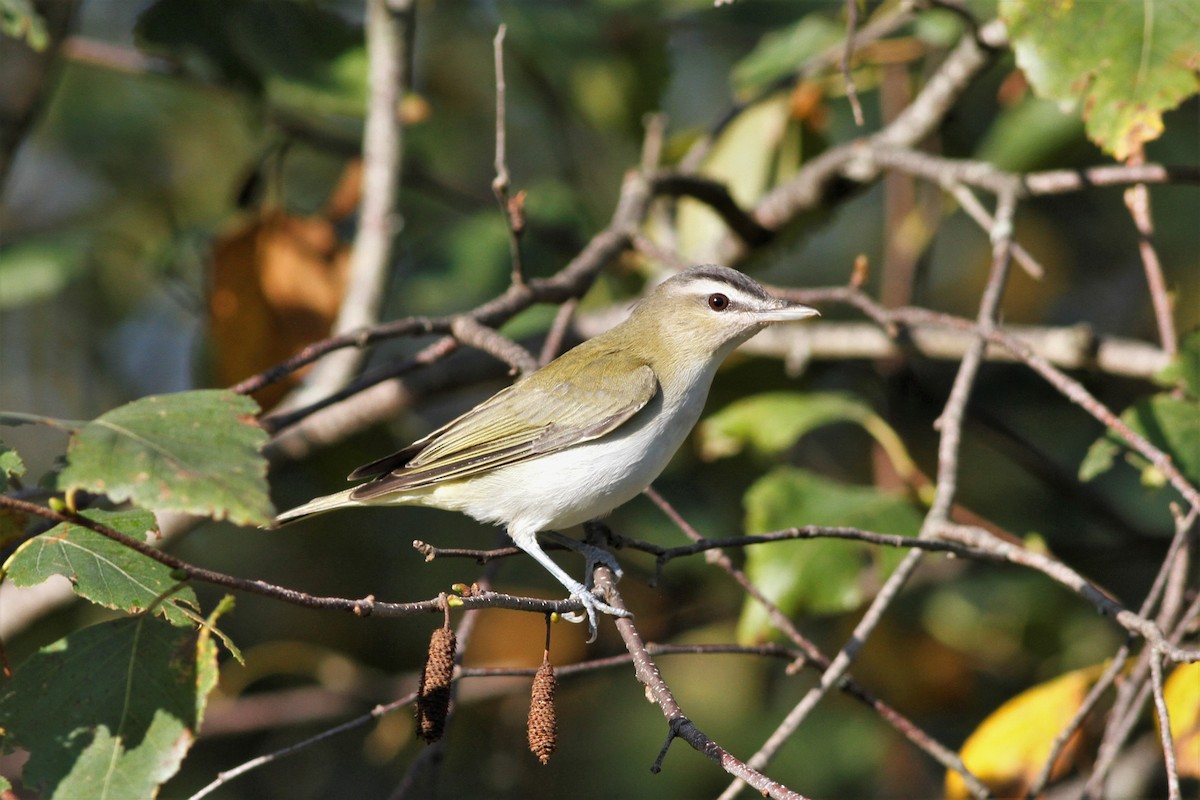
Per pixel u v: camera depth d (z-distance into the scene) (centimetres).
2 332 1503
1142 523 1330
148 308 1546
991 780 866
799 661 793
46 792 578
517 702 1327
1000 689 1282
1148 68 843
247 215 1222
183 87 1457
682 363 938
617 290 1437
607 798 1319
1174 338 948
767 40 1362
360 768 1366
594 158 1617
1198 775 775
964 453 1377
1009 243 965
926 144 1304
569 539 906
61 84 1534
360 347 905
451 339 951
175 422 553
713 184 1180
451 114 1584
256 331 1163
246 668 1277
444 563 1389
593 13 1387
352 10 1480
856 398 1182
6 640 1073
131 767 582
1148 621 668
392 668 1375
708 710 1327
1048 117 1205
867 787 1264
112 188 1551
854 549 960
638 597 1296
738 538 754
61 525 636
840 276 1600
